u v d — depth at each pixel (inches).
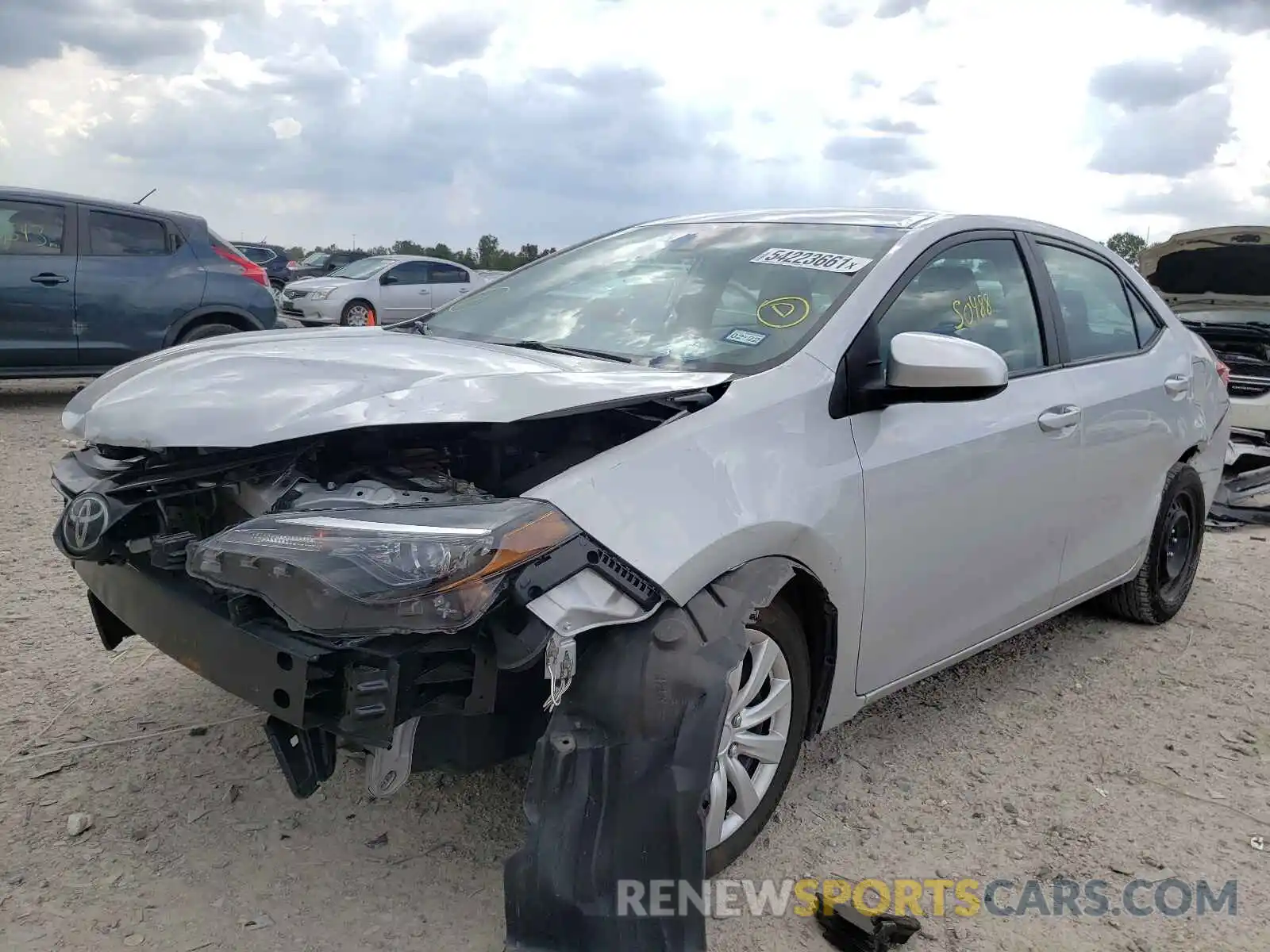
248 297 371.2
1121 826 119.7
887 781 126.9
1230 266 314.0
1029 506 136.3
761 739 105.5
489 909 98.3
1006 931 100.2
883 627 117.1
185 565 94.7
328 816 112.5
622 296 135.4
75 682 142.0
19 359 332.5
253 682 86.1
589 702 84.7
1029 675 163.3
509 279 157.2
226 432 90.1
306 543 80.9
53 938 91.7
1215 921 103.0
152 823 109.9
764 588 94.9
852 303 117.2
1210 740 142.8
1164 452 168.6
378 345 120.0
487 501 89.7
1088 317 159.2
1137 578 178.4
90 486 103.0
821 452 106.3
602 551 85.7
